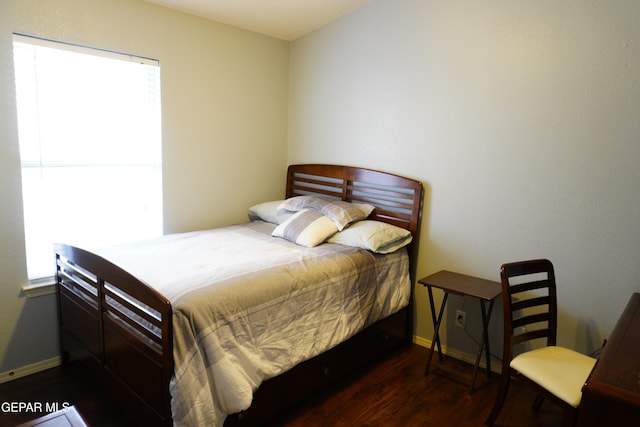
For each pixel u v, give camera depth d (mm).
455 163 2709
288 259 2324
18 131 2303
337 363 2359
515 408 2271
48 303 2518
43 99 2410
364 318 2475
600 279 2236
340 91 3314
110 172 2756
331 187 3441
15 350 2424
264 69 3506
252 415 1885
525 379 1857
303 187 3660
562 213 2324
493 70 2484
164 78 2879
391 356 2838
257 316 1884
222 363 1673
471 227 2684
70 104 2521
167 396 1618
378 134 3092
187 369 1591
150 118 2906
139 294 1690
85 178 2646
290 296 2043
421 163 2873
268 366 1902
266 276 2020
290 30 3414
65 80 2482
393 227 2852
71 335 2410
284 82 3691
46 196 2490
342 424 2104
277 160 3752
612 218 2168
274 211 3307
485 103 2537
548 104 2309
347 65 3238
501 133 2494
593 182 2207
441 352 2812
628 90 2062
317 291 2182
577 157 2242
